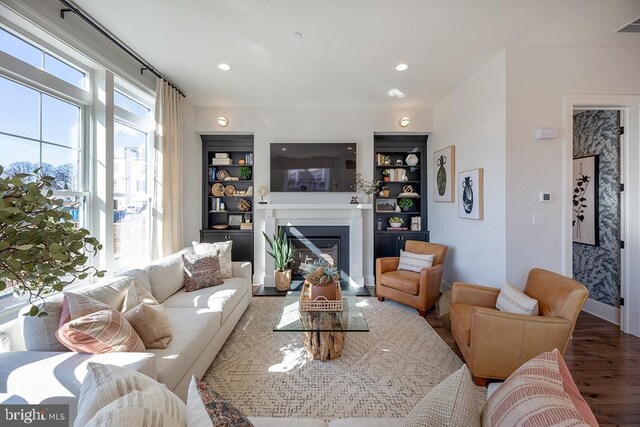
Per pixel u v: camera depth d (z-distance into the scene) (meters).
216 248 3.36
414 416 0.94
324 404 1.86
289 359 2.37
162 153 3.31
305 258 4.52
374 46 2.72
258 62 3.03
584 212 3.45
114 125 2.87
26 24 1.89
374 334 2.82
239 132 4.50
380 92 3.90
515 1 2.11
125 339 1.52
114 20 2.30
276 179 4.45
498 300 2.38
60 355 1.43
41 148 2.10
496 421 0.80
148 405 0.79
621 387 2.02
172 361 1.62
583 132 3.49
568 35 2.56
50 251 0.81
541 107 2.78
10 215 0.77
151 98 3.29
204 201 4.62
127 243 3.08
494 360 1.96
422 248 3.90
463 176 3.55
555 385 0.81
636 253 2.80
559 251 2.77
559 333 1.89
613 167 3.12
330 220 4.43
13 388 1.31
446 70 3.24
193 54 2.86
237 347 2.56
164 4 2.12
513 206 2.78
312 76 3.38
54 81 2.13
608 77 2.77
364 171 4.51
